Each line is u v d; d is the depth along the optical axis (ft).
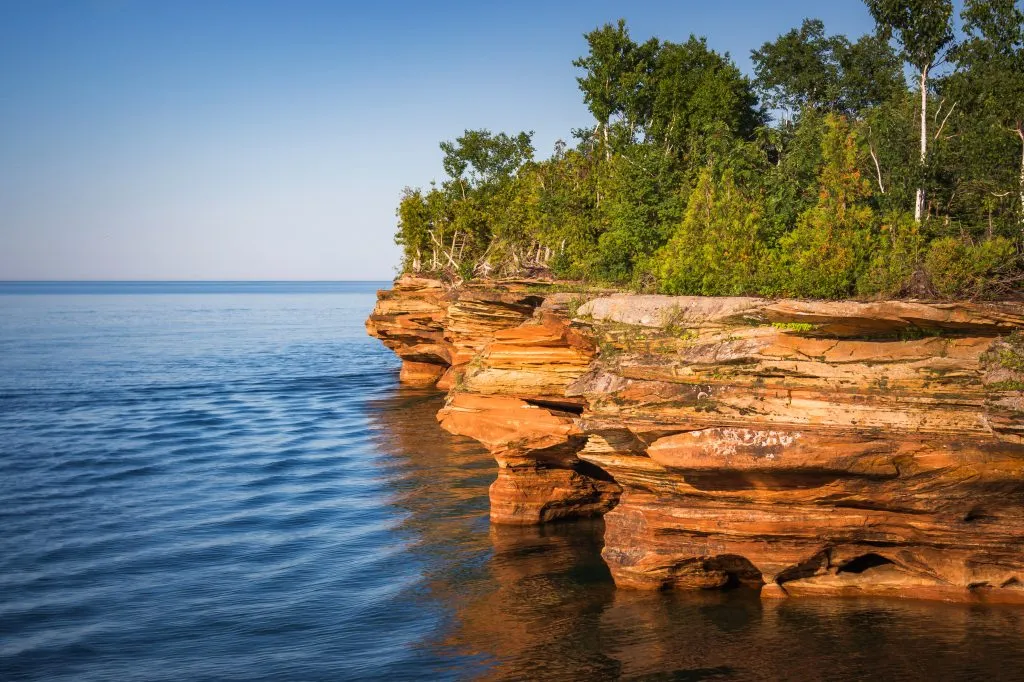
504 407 103.19
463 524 105.81
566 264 184.44
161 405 221.46
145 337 487.20
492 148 296.51
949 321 67.00
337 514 113.29
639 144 183.32
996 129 120.57
